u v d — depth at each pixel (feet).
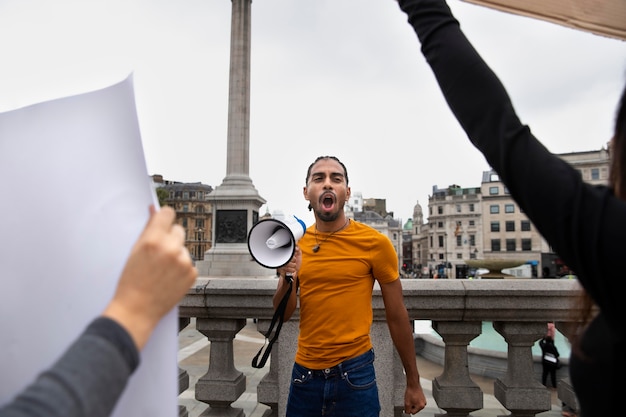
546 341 22.00
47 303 2.79
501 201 250.16
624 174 2.64
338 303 6.77
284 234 6.22
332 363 6.71
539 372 24.23
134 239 2.78
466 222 269.85
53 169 2.85
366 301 6.95
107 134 2.83
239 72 76.38
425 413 13.30
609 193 2.43
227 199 69.15
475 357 25.12
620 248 2.16
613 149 2.80
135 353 2.20
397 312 7.16
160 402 2.77
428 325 44.01
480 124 2.79
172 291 2.41
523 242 244.22
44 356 2.77
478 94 2.83
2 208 2.83
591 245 2.24
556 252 2.50
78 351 2.06
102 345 2.09
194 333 36.70
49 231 2.82
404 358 7.32
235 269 66.80
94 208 2.82
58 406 1.82
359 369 6.71
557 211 2.38
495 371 24.14
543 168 2.48
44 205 2.83
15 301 2.80
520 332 10.23
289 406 7.13
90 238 2.80
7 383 2.78
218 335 11.07
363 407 6.66
